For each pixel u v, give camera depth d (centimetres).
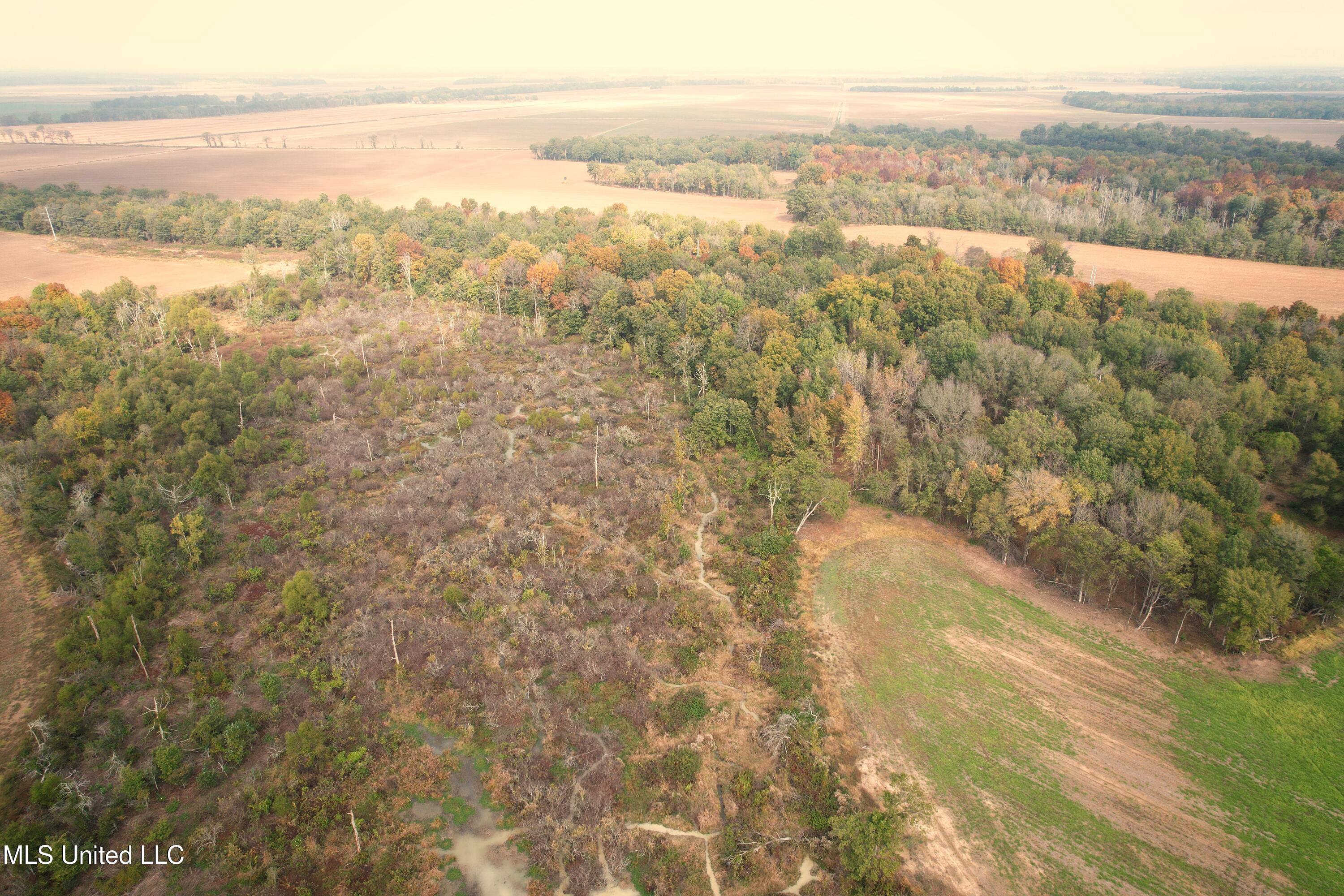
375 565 8375
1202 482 8419
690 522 9475
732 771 6244
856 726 6688
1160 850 5609
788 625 7812
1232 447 9306
